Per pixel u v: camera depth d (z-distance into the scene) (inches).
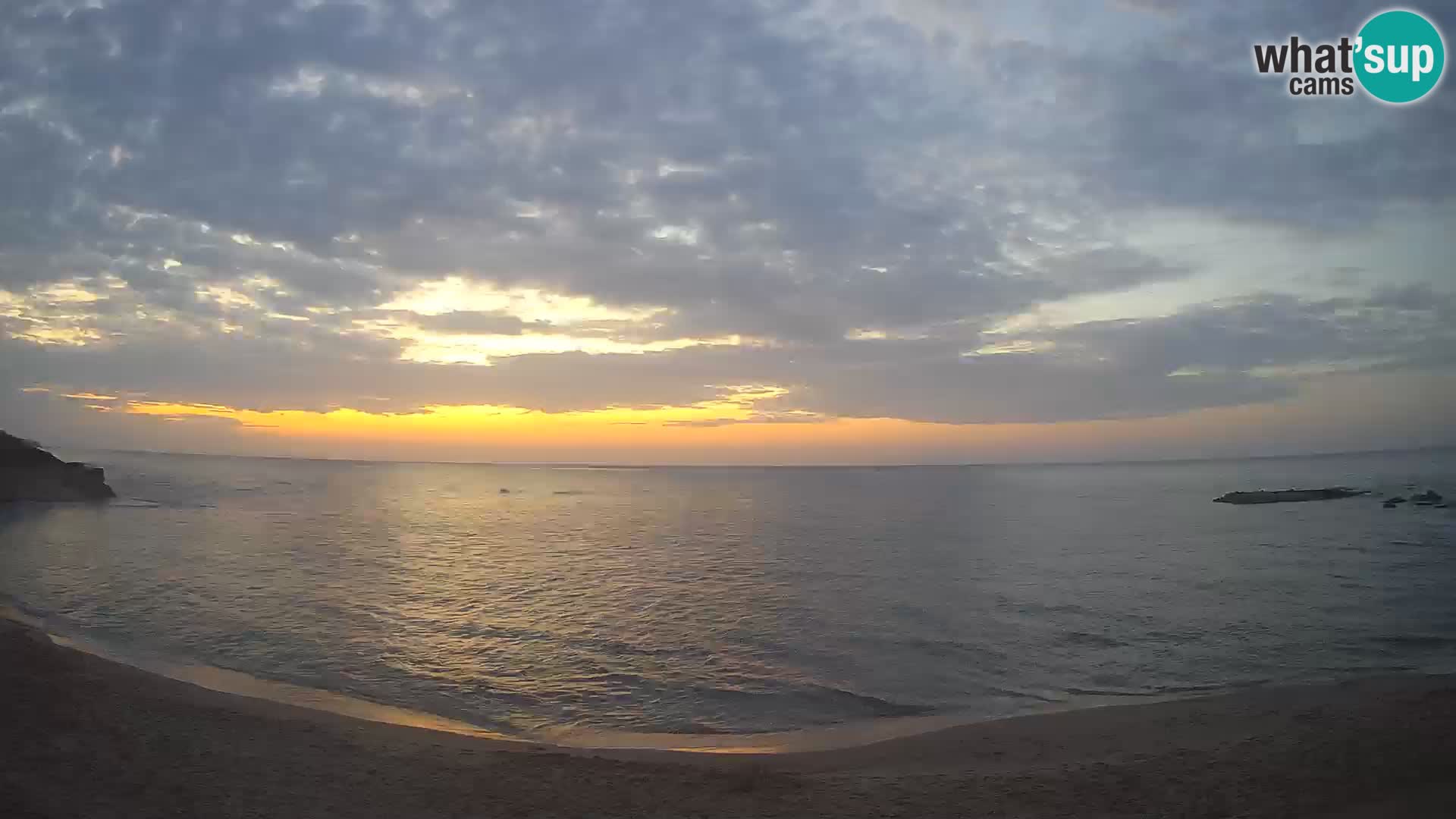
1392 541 1579.7
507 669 641.6
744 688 598.5
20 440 2559.1
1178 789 346.3
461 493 4124.0
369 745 411.5
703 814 327.0
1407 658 675.4
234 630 748.6
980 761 422.3
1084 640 761.0
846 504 3326.8
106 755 354.3
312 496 3400.6
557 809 329.1
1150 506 2960.1
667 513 2733.8
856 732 501.7
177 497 2915.8
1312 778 348.2
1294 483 4394.7
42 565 1160.8
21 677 452.8
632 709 547.2
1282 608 903.7
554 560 1400.1
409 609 893.8
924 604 951.6
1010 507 2994.6
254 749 386.9
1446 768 346.6
